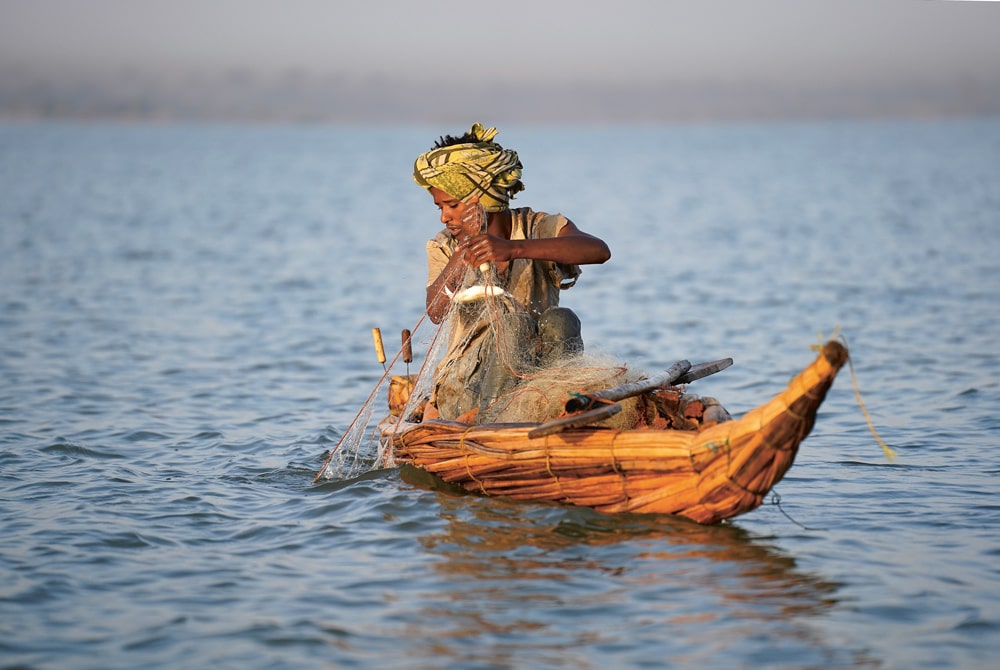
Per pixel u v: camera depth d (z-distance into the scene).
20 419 35.34
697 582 20.38
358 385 41.97
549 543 22.30
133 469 29.28
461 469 25.41
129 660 17.69
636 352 48.56
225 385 41.69
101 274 77.94
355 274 81.06
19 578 21.08
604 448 22.66
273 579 20.97
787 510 24.73
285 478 28.34
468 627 18.62
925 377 40.47
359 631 18.58
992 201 138.25
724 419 23.88
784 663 17.27
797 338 50.88
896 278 71.00
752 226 116.44
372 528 23.62
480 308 26.66
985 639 18.00
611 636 18.22
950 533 23.12
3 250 92.44
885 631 18.33
